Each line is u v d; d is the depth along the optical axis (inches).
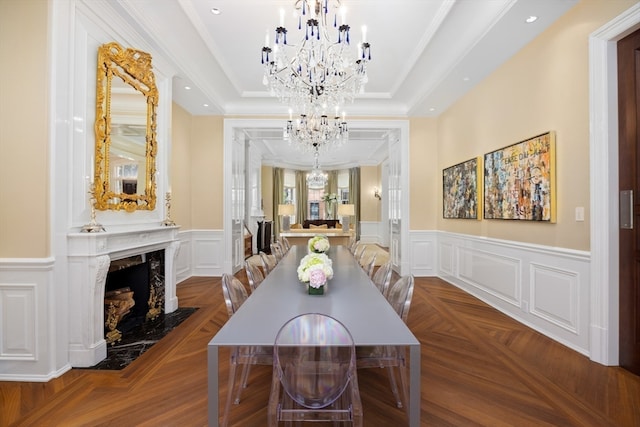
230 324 62.1
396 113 234.1
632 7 88.4
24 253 90.5
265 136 307.7
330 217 493.7
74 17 97.6
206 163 233.5
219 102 215.9
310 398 52.4
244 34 144.4
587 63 103.9
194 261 234.4
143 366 99.4
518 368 97.4
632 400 80.6
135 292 140.8
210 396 53.6
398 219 247.3
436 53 155.6
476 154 175.9
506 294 148.5
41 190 90.6
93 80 105.1
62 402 80.0
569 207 111.9
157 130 143.3
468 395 83.1
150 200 133.5
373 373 96.7
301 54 133.6
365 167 446.3
